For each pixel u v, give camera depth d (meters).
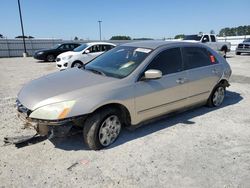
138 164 3.59
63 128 3.52
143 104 4.29
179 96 4.91
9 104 6.35
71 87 3.83
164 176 3.33
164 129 4.78
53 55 20.50
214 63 5.77
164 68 4.61
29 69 14.62
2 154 3.78
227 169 3.51
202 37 19.52
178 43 5.08
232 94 7.55
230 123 5.16
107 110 3.86
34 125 3.57
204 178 3.30
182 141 4.31
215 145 4.20
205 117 5.46
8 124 4.91
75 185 3.12
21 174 3.31
